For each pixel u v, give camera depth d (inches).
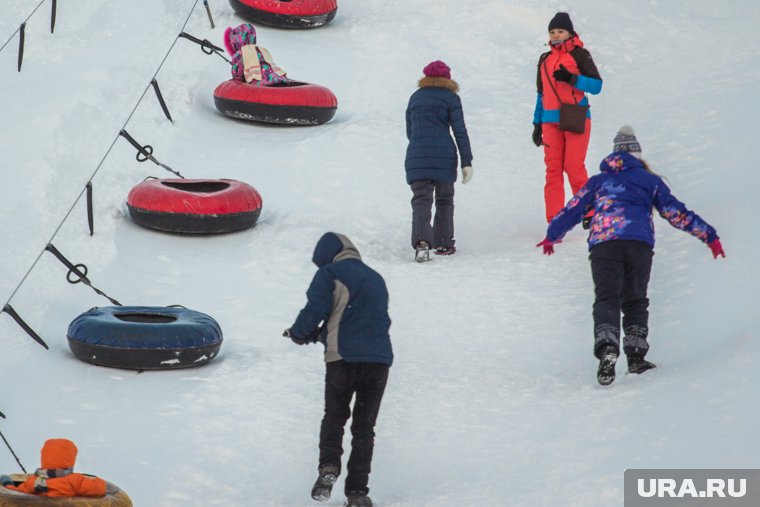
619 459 628.4
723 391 697.6
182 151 1513.3
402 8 2300.7
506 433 728.3
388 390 839.7
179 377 897.5
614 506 557.9
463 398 813.2
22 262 1077.1
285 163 1524.4
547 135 1233.4
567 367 858.8
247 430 784.3
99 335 899.4
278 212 1368.1
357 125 1667.1
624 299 809.5
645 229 796.6
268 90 1653.5
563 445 679.7
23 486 573.3
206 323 940.6
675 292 966.4
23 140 1343.5
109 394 853.2
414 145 1198.3
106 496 577.6
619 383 787.4
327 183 1459.2
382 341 645.3
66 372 892.0
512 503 598.2
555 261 1151.0
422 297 1067.3
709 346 815.7
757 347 766.5
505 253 1200.2
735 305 885.8
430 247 1189.7
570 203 833.5
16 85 1589.6
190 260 1206.3
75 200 1256.2
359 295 645.3
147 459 732.7
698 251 1058.1
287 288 1127.0
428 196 1195.3
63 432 776.3
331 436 638.5
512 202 1396.4
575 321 973.8
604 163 825.5
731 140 1416.1
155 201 1242.0
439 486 651.5
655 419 684.1
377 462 708.0
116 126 1486.2
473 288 1084.5
